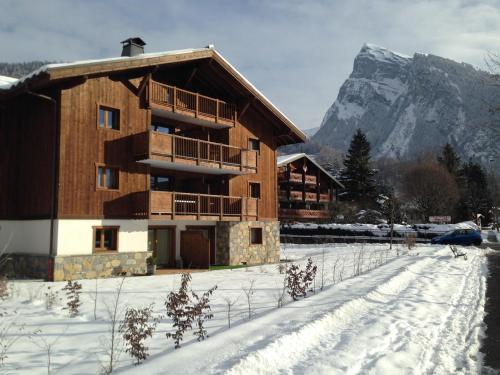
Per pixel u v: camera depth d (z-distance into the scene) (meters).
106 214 16.95
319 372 5.71
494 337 7.71
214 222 22.75
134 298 11.21
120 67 16.73
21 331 7.83
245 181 23.53
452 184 55.91
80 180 16.25
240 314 9.17
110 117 17.59
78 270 15.77
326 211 52.03
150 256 18.12
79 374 5.62
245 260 22.95
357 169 59.53
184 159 19.33
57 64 15.23
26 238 16.64
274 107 23.72
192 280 15.13
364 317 8.77
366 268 17.94
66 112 15.94
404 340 7.29
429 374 5.96
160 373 5.37
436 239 35.47
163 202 18.02
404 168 93.38
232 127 22.81
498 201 69.25
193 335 7.49
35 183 16.45
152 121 20.67
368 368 5.96
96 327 8.12
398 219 43.69
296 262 23.05
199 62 20.72
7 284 12.69
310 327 7.38
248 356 5.80
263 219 24.31
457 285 13.20
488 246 33.31
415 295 11.27
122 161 17.67
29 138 16.89
